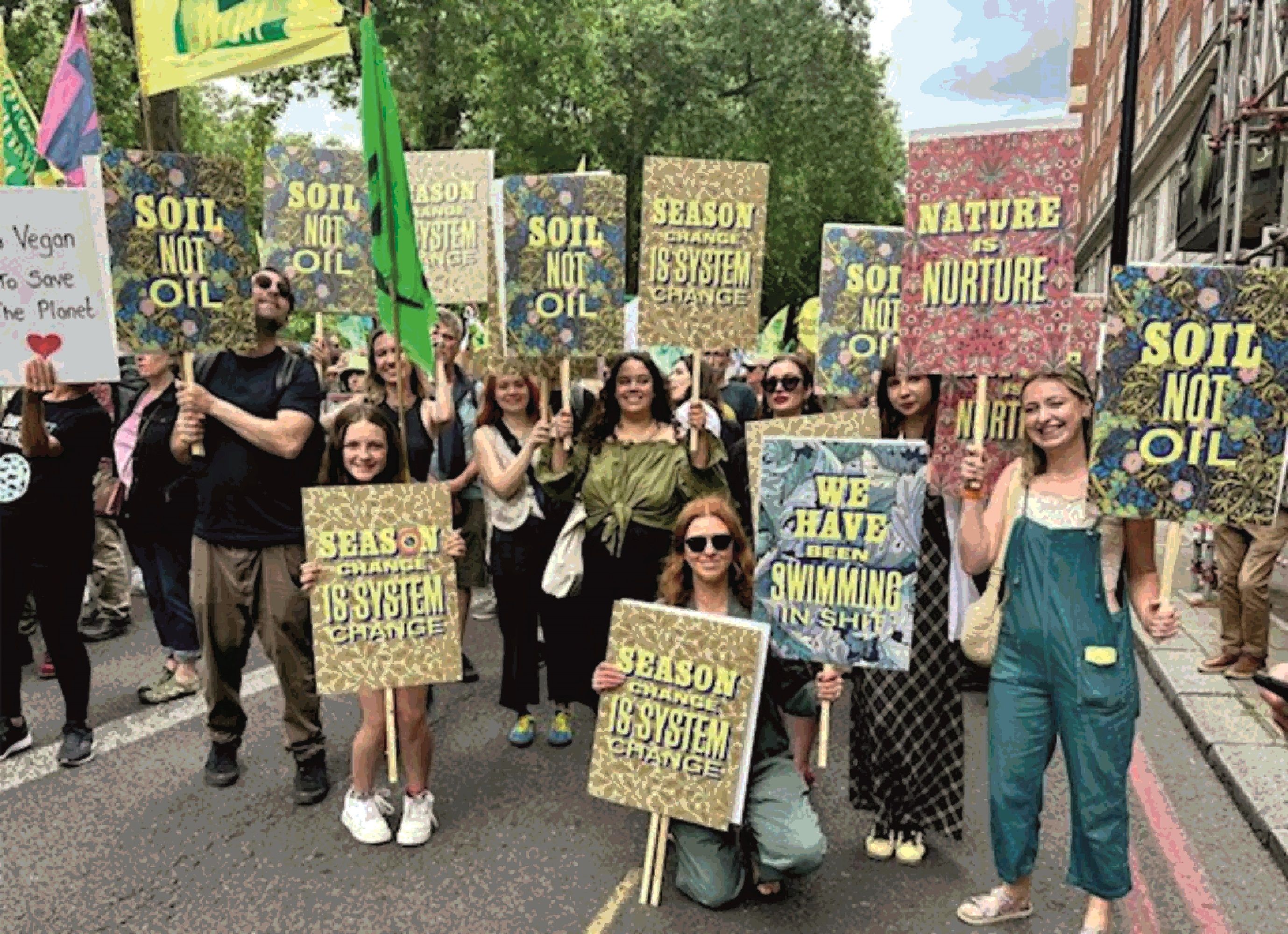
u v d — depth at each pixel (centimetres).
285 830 392
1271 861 378
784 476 342
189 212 381
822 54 2480
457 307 776
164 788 428
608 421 443
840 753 483
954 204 339
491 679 589
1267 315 271
